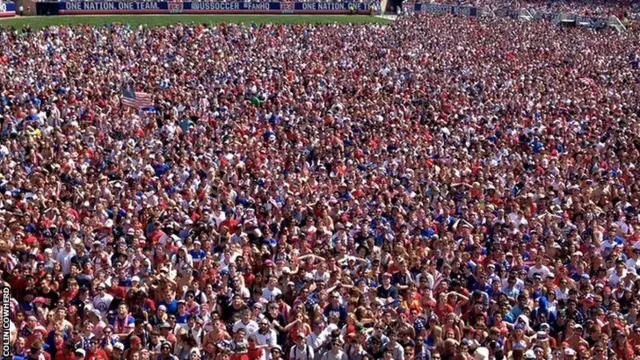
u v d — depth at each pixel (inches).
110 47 2541.8
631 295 774.5
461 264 804.0
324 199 1027.9
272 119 1632.6
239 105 1743.4
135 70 2126.0
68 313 679.7
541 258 822.5
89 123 1475.1
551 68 2490.2
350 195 1065.5
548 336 677.9
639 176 1256.8
